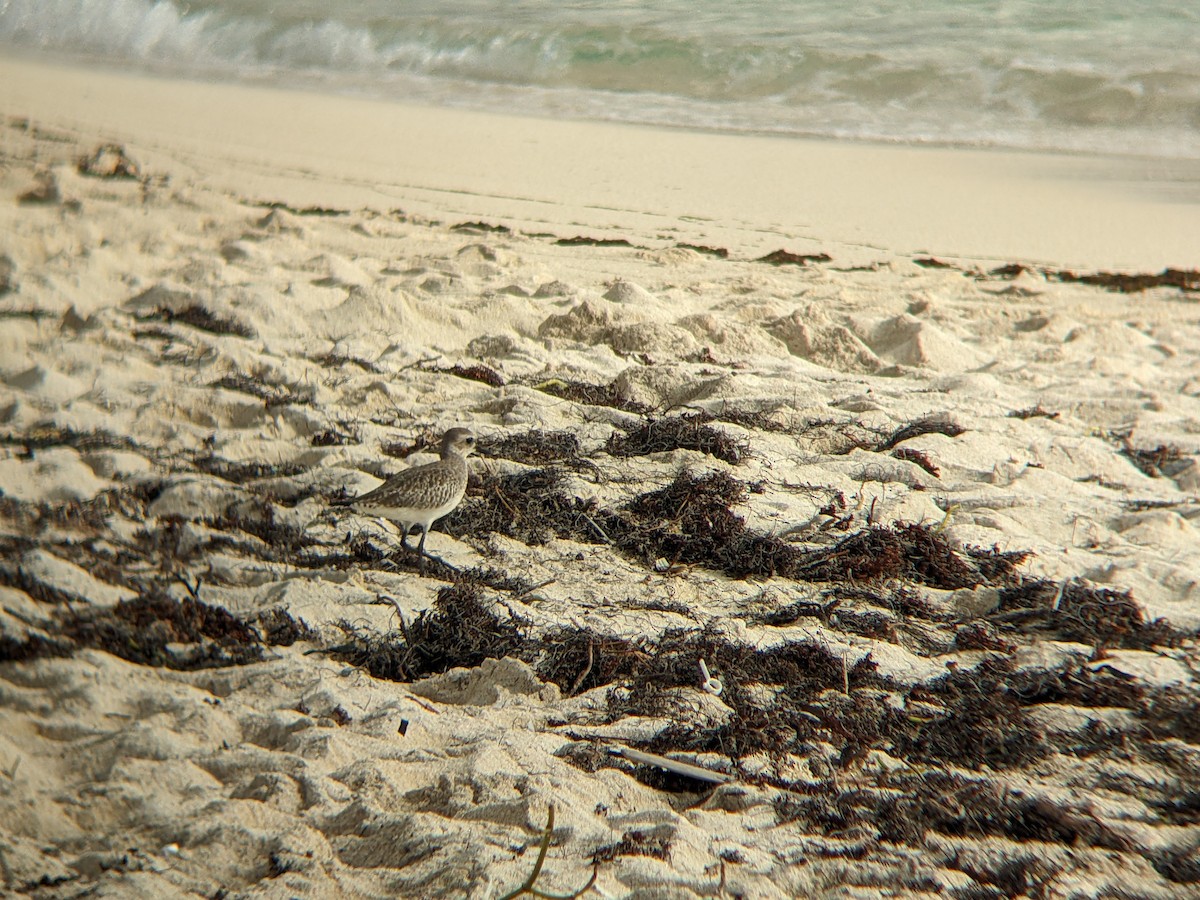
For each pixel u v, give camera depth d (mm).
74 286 34719
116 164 52312
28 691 16359
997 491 25922
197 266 37625
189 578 20594
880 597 21219
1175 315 41719
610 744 16625
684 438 26781
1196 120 69500
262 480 24484
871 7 92750
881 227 52125
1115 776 16156
